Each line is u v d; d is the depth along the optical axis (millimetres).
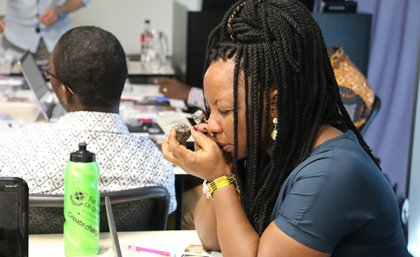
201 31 3629
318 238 1219
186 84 3650
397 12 3693
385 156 3828
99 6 4637
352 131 1401
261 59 1270
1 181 1326
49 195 1590
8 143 1688
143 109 3184
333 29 3484
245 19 1309
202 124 1413
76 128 1663
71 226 1492
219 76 1292
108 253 1548
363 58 3572
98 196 1510
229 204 1326
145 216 1752
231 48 1297
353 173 1231
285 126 1303
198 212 1575
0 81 3533
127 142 1719
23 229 1333
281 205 1285
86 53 1676
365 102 2752
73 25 4621
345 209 1221
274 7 1312
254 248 1272
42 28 4242
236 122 1301
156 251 1579
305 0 3570
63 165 1635
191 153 1355
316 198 1221
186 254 1560
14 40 4234
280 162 1339
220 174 1349
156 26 4758
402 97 3732
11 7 4184
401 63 3699
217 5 3754
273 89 1288
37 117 2920
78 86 1688
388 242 1308
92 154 1465
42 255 1531
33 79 2900
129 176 1703
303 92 1311
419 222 3346
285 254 1226
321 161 1256
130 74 3971
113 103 1738
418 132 3287
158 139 2596
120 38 4746
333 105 1379
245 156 1359
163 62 4391
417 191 3346
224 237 1309
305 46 1297
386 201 1274
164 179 1806
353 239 1283
